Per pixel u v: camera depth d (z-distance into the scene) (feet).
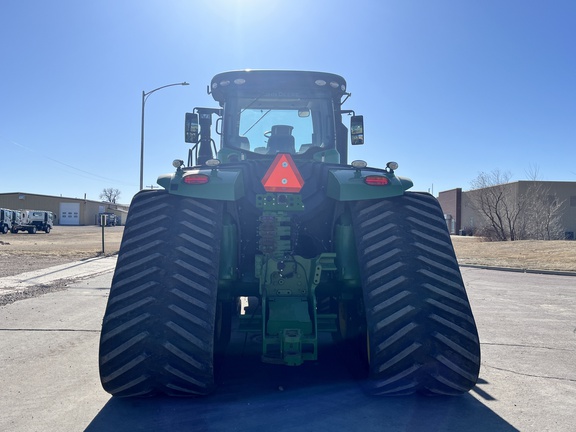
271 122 16.48
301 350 11.44
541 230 105.29
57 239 120.37
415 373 10.75
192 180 11.48
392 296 10.95
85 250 75.92
